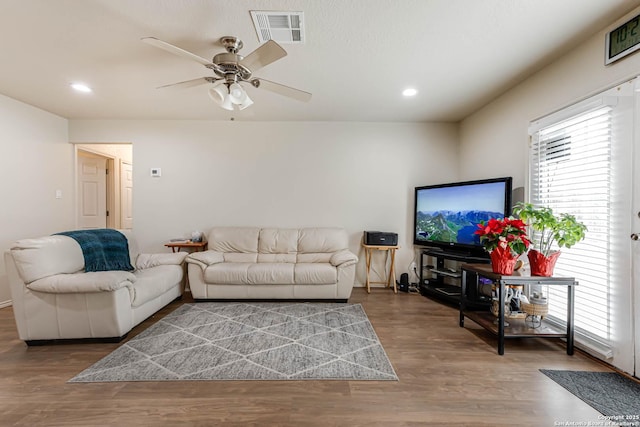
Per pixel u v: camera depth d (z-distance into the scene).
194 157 4.02
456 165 4.07
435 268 3.71
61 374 1.83
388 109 3.56
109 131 3.97
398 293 3.77
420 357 2.06
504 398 1.61
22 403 1.55
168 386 1.71
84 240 2.68
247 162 4.05
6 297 3.20
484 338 2.39
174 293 3.24
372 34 2.02
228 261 3.66
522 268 2.41
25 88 2.96
